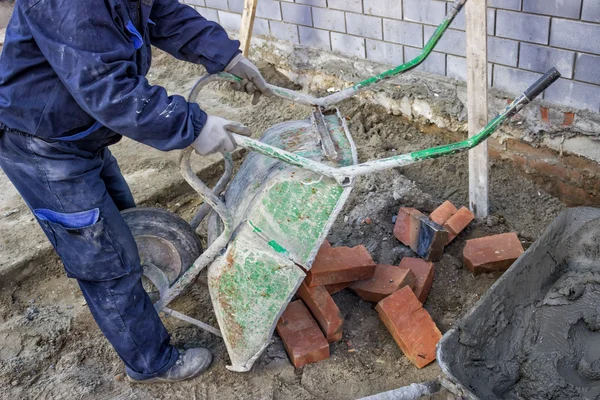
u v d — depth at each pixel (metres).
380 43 4.03
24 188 2.33
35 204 2.35
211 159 4.05
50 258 3.49
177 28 2.53
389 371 2.70
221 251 2.53
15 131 2.21
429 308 2.98
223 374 2.76
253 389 2.68
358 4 3.97
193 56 2.59
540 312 2.63
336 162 2.35
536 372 2.44
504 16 3.31
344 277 2.88
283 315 2.85
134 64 2.09
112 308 2.47
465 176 3.74
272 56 4.79
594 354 2.50
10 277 3.38
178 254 2.67
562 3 3.04
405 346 2.68
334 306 2.80
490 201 3.56
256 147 2.18
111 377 2.84
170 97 2.10
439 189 3.70
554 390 2.40
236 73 2.59
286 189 2.35
